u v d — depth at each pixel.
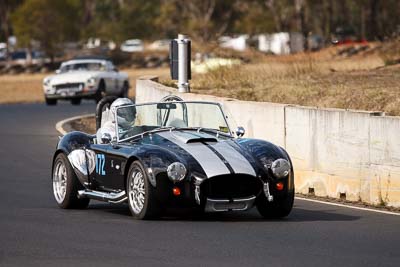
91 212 33.84
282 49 174.50
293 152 39.59
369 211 33.56
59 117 80.12
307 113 38.72
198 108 33.69
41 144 59.47
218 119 33.47
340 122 36.97
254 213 33.06
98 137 34.34
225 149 31.19
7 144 59.69
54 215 33.16
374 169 35.41
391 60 76.94
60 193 35.19
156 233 28.52
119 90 102.81
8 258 24.83
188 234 28.31
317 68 71.88
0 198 38.25
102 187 33.66
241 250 25.53
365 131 35.78
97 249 25.95
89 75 97.75
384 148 34.97
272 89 60.81
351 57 110.25
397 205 34.34
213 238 27.56
